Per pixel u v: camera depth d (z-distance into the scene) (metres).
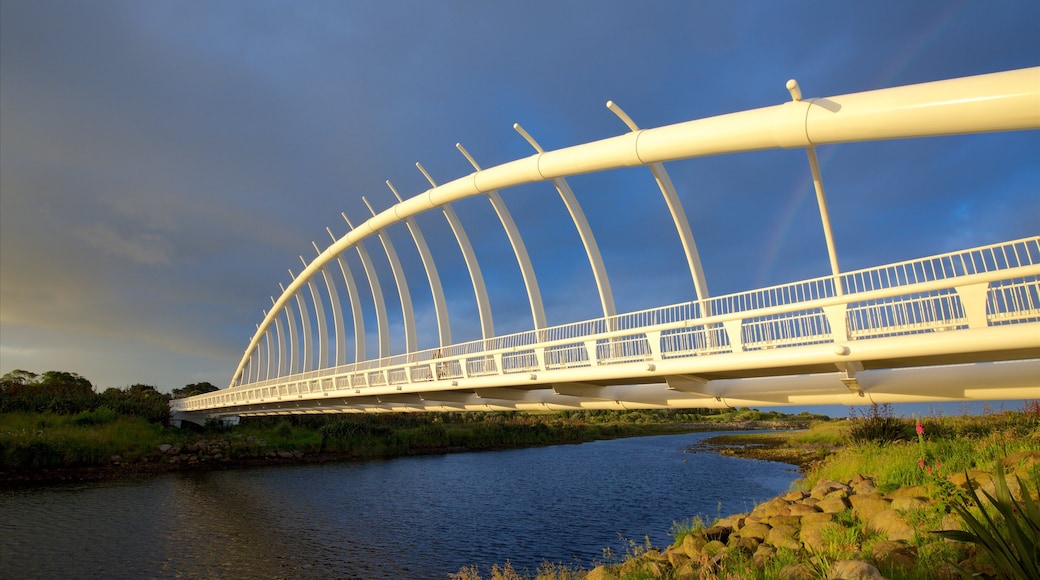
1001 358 8.98
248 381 57.31
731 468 33.88
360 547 19.08
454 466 39.81
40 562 17.36
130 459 38.16
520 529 21.23
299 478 34.88
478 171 18.33
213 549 18.94
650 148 12.62
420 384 16.84
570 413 79.06
